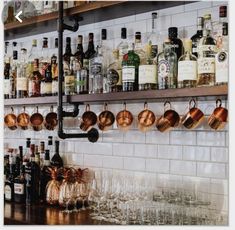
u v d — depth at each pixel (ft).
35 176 8.01
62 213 6.99
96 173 7.66
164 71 6.02
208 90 5.48
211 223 6.13
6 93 8.47
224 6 5.86
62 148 8.27
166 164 6.74
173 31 6.21
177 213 6.37
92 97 6.75
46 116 8.13
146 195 6.86
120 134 7.38
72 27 7.47
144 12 7.16
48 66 7.95
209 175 6.26
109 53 7.52
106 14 7.29
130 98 6.27
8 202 7.95
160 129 6.26
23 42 9.32
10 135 9.48
